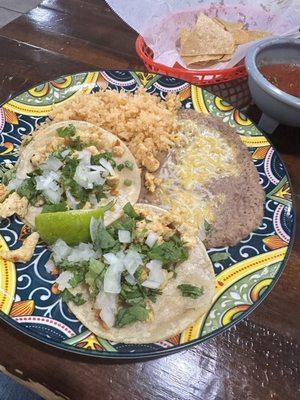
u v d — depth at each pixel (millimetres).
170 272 276
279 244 291
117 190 325
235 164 343
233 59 399
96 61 429
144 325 250
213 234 298
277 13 434
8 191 307
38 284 263
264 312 261
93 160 328
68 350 229
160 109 367
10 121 358
